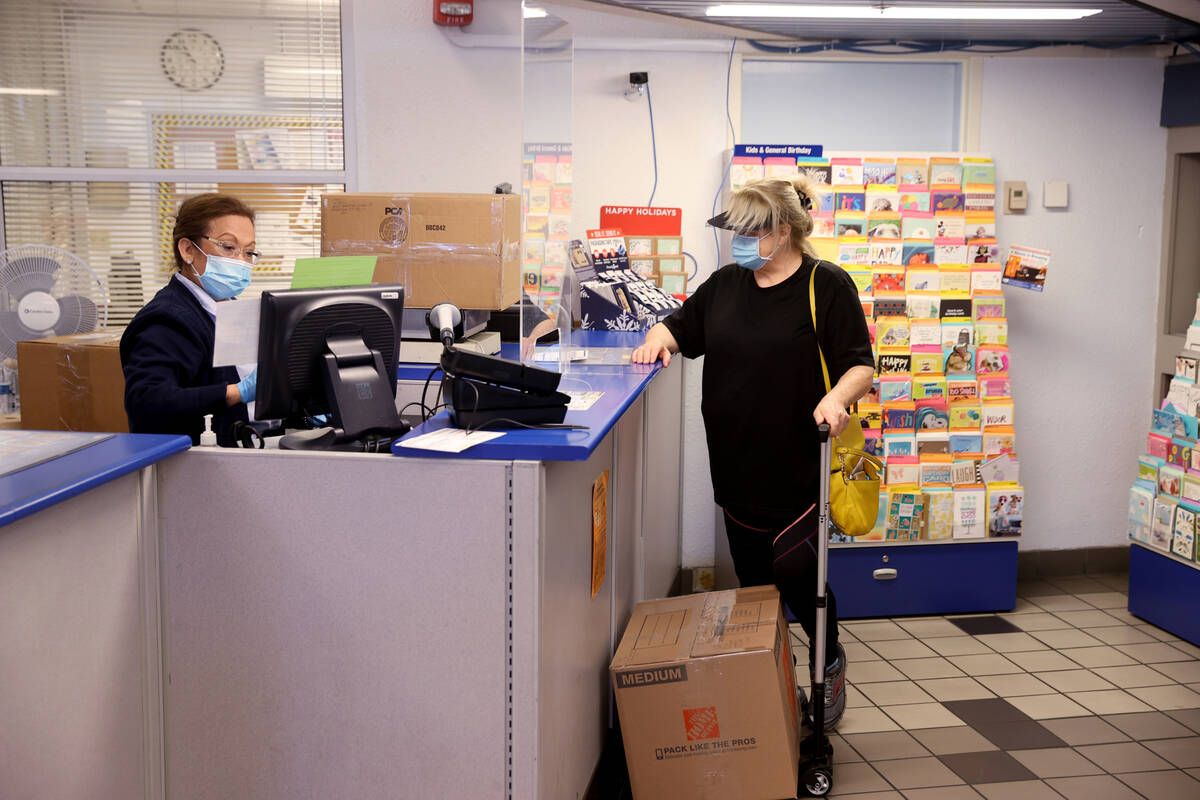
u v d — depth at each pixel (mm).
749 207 2863
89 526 1865
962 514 4273
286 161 4375
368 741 2109
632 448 3168
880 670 3826
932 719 3420
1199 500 3969
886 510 4254
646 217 4195
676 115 4398
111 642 1945
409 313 3758
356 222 3689
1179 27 4113
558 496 2152
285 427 2455
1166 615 4176
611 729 2941
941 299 4242
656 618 2965
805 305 2930
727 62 4375
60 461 1870
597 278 4008
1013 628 4242
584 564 2461
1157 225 4652
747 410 2967
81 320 3324
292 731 2127
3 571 1653
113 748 1969
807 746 3039
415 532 2025
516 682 2037
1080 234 4621
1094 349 4711
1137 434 4797
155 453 1956
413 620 2053
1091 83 4523
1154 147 4598
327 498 2043
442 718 2074
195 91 4324
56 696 1795
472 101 4344
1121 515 4855
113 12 4266
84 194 4367
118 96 4320
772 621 2748
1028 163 4547
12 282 3268
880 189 4195
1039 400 4723
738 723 2584
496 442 1990
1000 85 4480
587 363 3262
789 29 4207
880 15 3869
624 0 3832
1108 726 3359
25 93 4312
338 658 2092
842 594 4340
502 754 2064
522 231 2973
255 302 2186
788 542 2975
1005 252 4586
